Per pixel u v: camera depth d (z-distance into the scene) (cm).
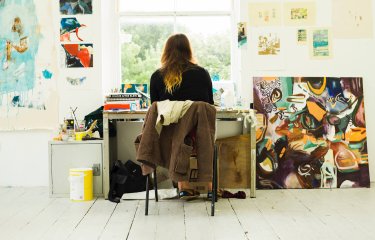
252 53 408
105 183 357
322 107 404
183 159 285
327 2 410
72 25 402
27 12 404
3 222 292
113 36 430
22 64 405
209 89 336
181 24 433
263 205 331
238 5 420
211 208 307
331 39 410
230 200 350
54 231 271
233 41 431
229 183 375
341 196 360
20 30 405
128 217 301
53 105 406
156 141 293
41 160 411
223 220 291
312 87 405
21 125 408
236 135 407
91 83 403
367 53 412
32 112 407
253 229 270
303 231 265
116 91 406
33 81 405
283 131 400
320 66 410
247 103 407
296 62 409
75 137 372
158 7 432
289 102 404
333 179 396
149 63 434
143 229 273
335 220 288
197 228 273
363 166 401
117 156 409
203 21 433
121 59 434
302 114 402
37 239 256
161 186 402
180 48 333
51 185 367
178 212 313
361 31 411
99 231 270
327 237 253
